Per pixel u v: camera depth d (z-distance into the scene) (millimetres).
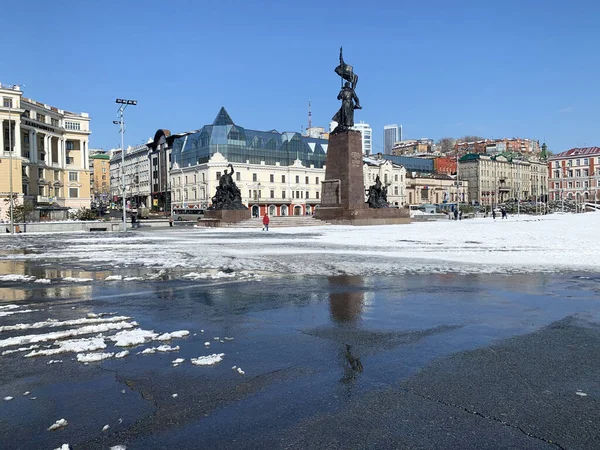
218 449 4039
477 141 192750
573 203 129250
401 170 121812
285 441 4172
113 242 29562
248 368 6020
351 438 4230
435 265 16094
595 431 4344
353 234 35156
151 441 4172
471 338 7348
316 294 11031
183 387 5391
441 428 4398
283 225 52281
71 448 4051
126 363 6223
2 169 74250
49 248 25094
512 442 4141
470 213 98875
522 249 21750
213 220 53750
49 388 5359
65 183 92188
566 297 10500
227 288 11891
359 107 54281
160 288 11930
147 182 129875
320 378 5668
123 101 50844
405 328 7973
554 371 5871
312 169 107312
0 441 4172
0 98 74938
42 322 8359
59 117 91500
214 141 94125
